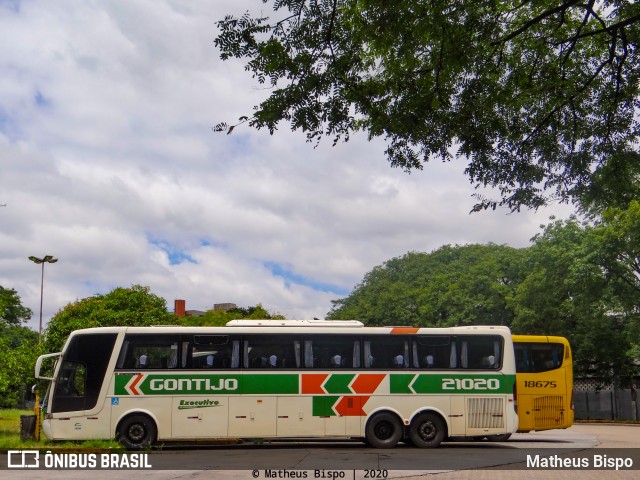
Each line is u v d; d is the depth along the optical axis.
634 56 13.60
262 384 20.91
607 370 46.66
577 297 40.75
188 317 52.91
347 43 11.66
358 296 79.25
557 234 43.84
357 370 21.27
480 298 53.78
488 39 12.29
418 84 12.77
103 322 35.12
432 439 21.17
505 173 13.72
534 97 13.97
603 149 14.02
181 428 20.44
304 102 11.52
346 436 20.95
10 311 65.06
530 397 24.89
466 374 21.53
